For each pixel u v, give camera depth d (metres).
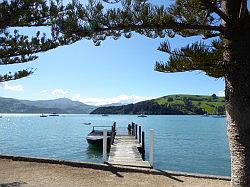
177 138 57.75
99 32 7.15
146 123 121.31
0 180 11.07
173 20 6.53
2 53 12.38
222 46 6.29
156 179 11.66
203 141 52.06
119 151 20.95
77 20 6.66
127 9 6.36
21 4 10.08
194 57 6.29
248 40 5.74
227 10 5.95
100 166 13.13
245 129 5.62
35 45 11.48
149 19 6.31
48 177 11.59
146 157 31.75
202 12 7.03
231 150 5.82
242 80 5.67
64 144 44.47
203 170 24.89
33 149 38.81
